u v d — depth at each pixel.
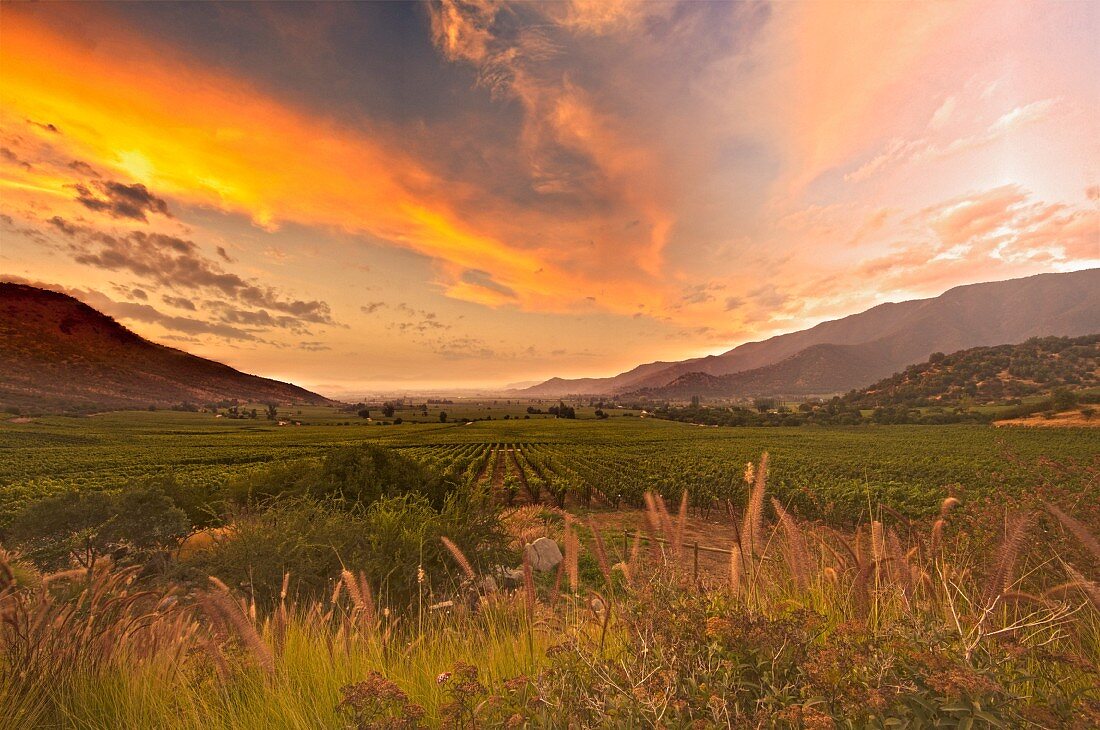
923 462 47.97
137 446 96.31
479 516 7.27
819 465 45.22
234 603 2.46
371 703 1.82
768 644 1.71
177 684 2.83
